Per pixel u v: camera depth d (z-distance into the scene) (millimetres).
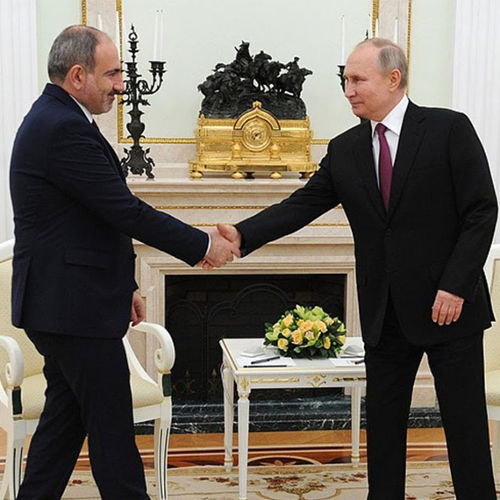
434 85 5457
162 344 3893
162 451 3920
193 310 5395
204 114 5211
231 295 5418
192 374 5438
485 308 3328
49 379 3369
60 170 3031
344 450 4703
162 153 5344
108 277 3160
